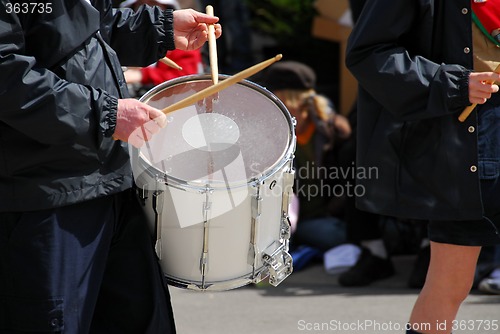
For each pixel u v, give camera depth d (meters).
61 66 6.03
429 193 7.19
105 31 6.79
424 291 7.50
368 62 7.12
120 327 6.72
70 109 5.83
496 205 7.14
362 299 11.00
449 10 7.06
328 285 11.70
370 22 7.11
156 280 6.61
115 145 6.19
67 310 6.11
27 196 6.00
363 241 11.75
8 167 5.99
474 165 7.04
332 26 14.73
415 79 6.95
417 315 7.50
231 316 10.40
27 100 5.73
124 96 6.44
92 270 6.27
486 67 7.08
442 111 6.89
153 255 6.61
